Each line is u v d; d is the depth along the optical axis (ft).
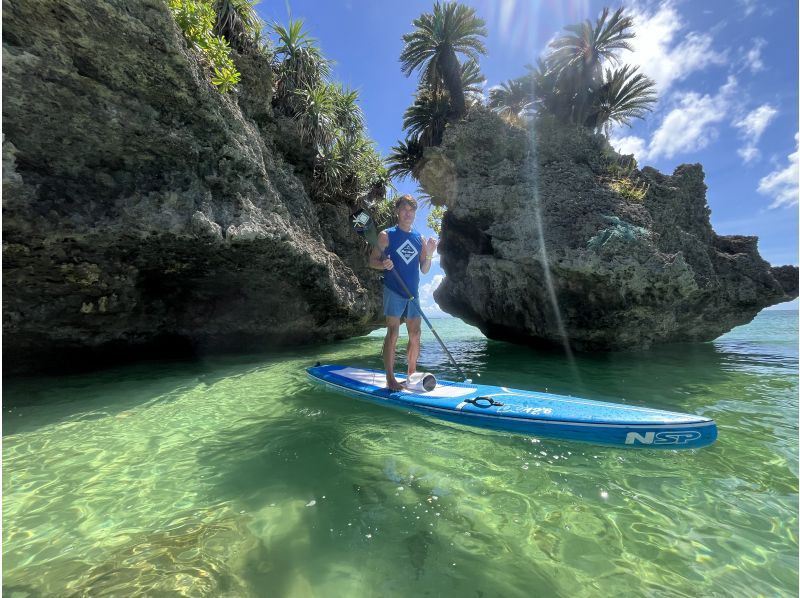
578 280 19.69
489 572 4.73
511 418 9.21
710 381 14.48
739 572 4.70
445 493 6.49
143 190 14.03
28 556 5.02
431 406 10.30
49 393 12.67
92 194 13.12
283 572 4.73
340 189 27.30
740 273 23.49
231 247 16.22
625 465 7.47
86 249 13.38
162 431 9.37
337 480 6.95
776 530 5.46
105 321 16.16
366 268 30.07
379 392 11.65
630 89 39.88
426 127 43.93
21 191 11.41
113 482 6.94
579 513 5.90
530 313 22.98
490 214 24.18
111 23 11.41
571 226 20.67
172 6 13.80
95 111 12.19
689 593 4.39
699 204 24.09
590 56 39.93
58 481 6.98
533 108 42.78
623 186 22.22
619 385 13.89
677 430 7.92
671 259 18.34
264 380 14.57
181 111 14.24
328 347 24.86
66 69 11.28
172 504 6.23
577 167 23.65
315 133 24.09
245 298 20.38
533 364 18.49
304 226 22.11
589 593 4.40
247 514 5.94
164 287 17.62
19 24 10.37
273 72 21.95
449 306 32.73
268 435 9.07
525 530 5.51
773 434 8.95
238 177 16.56
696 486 6.66
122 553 5.08
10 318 13.60
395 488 6.66
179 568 4.78
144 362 18.49
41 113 11.35
